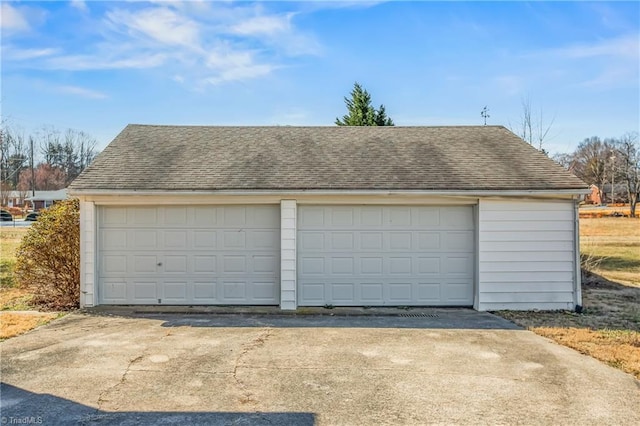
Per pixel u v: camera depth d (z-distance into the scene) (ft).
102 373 17.08
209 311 28.58
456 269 30.53
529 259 29.71
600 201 183.21
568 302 29.71
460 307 30.32
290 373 17.24
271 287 30.42
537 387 15.92
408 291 30.50
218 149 34.35
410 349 20.53
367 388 15.79
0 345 20.71
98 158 32.07
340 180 29.68
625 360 18.88
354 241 30.40
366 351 20.17
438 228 30.53
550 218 29.78
